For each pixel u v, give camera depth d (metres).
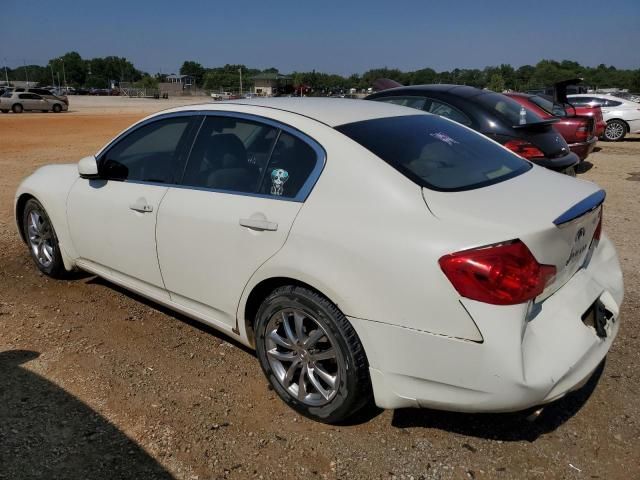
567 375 2.37
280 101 3.46
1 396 3.10
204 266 3.25
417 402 2.52
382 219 2.53
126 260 3.84
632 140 16.61
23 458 2.61
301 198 2.83
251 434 2.81
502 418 2.92
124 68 168.75
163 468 2.57
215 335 3.85
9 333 3.87
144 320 4.08
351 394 2.67
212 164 3.35
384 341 2.50
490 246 2.28
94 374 3.34
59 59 156.25
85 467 2.56
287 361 2.97
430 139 3.14
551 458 2.63
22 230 5.03
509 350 2.25
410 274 2.38
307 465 2.60
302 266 2.69
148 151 3.76
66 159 12.67
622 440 2.75
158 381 3.28
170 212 3.40
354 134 2.91
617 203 7.73
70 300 4.43
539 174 3.16
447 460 2.62
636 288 4.55
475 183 2.79
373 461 2.62
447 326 2.33
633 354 3.53
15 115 32.69
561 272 2.57
